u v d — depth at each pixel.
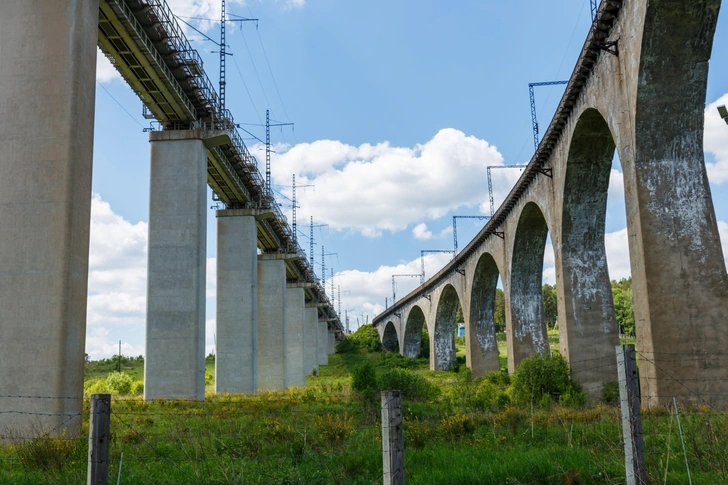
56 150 21.62
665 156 23.28
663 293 22.41
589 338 32.94
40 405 20.42
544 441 15.14
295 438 15.12
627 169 24.06
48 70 22.11
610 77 25.72
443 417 20.02
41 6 22.48
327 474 11.86
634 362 9.18
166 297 34.19
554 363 32.06
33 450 14.11
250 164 45.09
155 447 14.75
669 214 22.92
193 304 34.06
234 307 46.22
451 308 78.62
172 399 32.97
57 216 21.30
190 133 35.69
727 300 22.31
